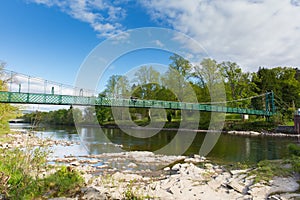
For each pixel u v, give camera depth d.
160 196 3.90
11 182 3.51
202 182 4.79
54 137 15.76
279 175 4.94
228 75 28.17
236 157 9.01
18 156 4.02
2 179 3.37
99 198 3.69
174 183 4.71
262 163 6.18
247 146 12.48
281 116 23.64
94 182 4.70
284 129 20.98
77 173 4.61
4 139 12.17
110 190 4.12
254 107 29.05
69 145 11.93
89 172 6.13
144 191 4.17
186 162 7.82
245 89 29.17
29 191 3.49
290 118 24.22
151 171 6.41
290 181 4.56
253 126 22.97
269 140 15.70
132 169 6.62
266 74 32.41
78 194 3.79
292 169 5.29
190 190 4.23
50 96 14.19
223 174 5.52
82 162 7.46
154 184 4.70
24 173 3.65
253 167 6.34
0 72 13.99
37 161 4.01
